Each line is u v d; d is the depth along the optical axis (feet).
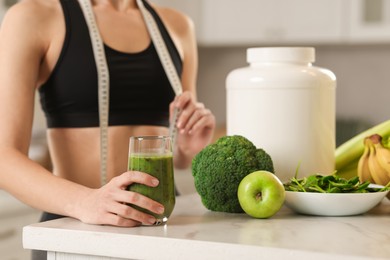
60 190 4.01
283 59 4.57
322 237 3.35
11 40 5.16
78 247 3.52
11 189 4.30
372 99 15.21
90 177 5.57
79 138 5.55
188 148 6.01
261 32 14.55
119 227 3.63
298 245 3.15
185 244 3.27
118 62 5.65
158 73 5.86
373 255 2.96
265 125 4.54
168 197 3.72
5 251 9.25
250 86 4.56
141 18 6.05
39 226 3.65
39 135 11.56
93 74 5.52
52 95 5.57
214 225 3.70
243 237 3.35
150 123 5.84
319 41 14.20
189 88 6.53
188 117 5.15
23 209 9.53
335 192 4.02
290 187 4.15
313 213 4.02
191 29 6.61
